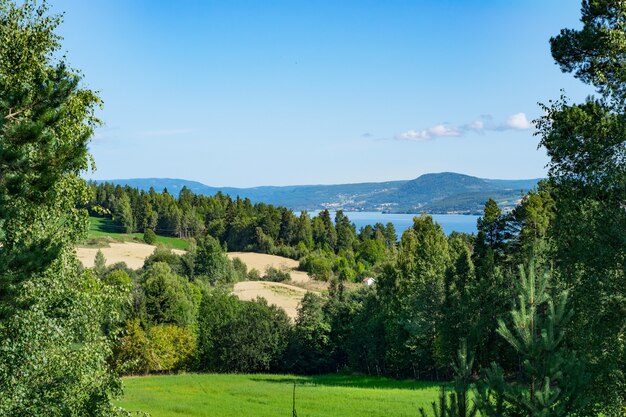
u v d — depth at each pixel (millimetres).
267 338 82562
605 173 19359
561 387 10859
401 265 82625
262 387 58875
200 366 83312
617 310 18250
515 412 11000
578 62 24031
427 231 91500
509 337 11688
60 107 11992
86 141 12078
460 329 53500
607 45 20844
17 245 11133
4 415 12789
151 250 165250
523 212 61562
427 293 63938
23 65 15711
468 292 53281
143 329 77562
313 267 151625
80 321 16750
